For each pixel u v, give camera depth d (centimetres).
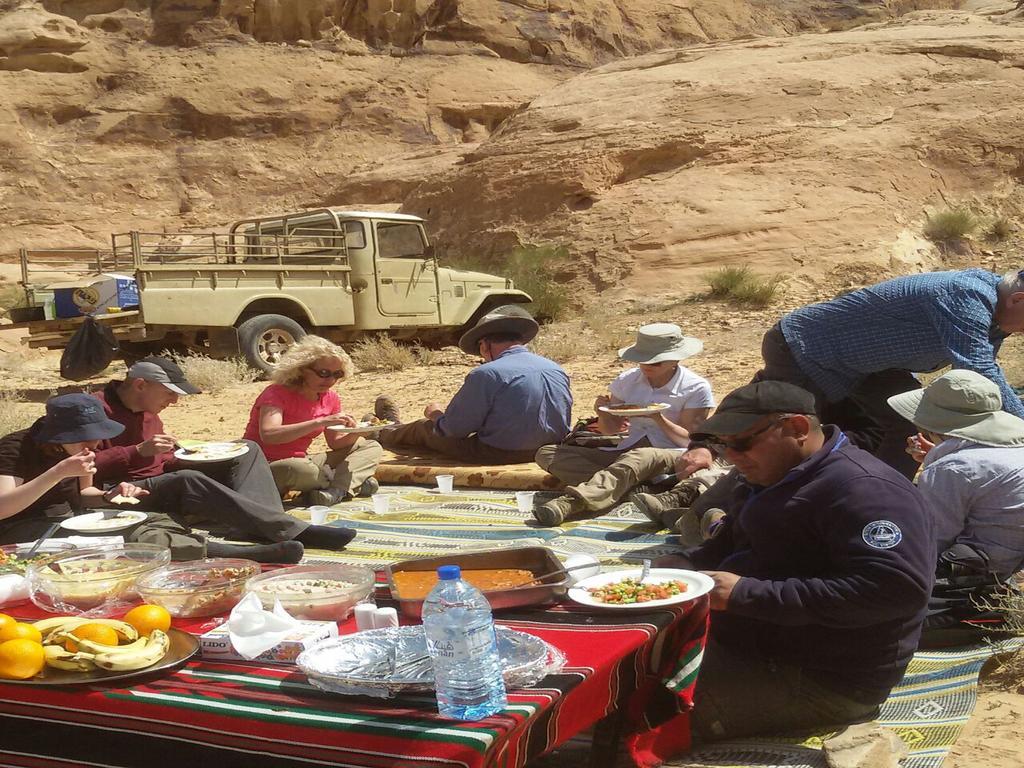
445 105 3325
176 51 3312
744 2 4012
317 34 3431
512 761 232
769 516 324
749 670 325
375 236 1505
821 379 536
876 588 299
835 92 2175
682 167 2070
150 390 538
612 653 263
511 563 333
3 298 2184
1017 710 339
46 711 255
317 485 614
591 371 1276
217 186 3117
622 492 570
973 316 491
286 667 263
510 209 2131
